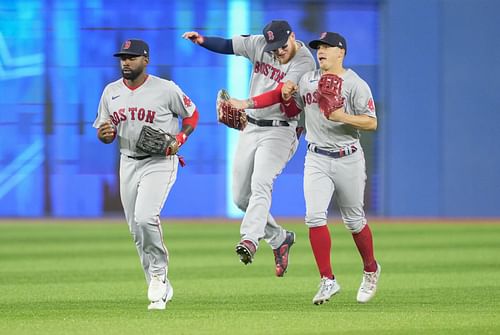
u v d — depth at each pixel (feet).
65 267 158.40
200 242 205.36
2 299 117.91
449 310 104.63
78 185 286.66
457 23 281.33
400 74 282.77
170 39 281.74
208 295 121.90
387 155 284.00
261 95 113.50
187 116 106.63
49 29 283.59
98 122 107.65
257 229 114.73
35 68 284.00
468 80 281.95
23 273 149.59
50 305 111.65
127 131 105.50
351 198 110.42
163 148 103.35
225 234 226.17
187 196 286.25
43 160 286.05
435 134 282.97
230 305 111.04
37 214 286.46
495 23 280.31
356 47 282.97
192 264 163.02
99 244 201.05
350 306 109.09
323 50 106.83
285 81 116.06
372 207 286.46
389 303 111.96
